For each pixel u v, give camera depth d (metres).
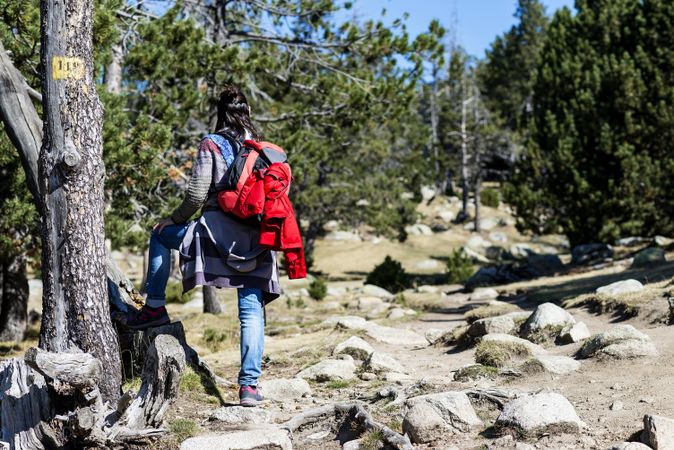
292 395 5.84
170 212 13.79
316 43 17.03
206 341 10.45
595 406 4.68
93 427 4.09
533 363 5.73
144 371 4.41
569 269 22.34
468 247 46.62
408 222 43.75
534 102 31.11
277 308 18.88
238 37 17.80
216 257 4.38
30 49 9.46
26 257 14.38
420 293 21.84
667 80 24.84
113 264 6.62
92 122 4.49
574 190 26.30
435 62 16.97
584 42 29.81
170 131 12.44
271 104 17.52
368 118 16.88
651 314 7.60
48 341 4.40
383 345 9.09
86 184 4.43
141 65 12.70
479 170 53.78
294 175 15.30
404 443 4.06
